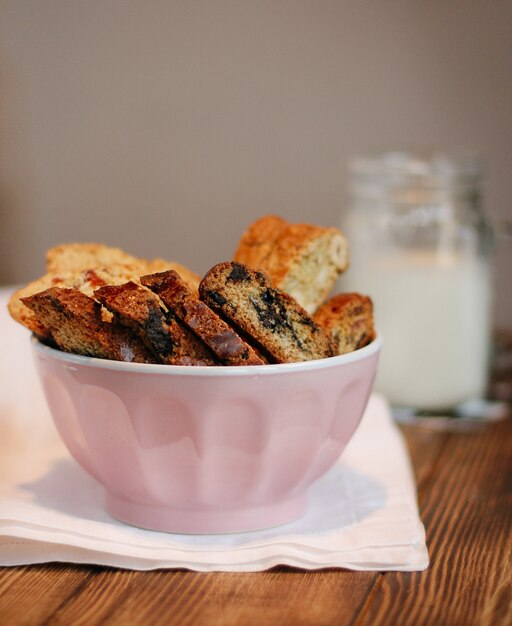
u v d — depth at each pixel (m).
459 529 0.46
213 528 0.43
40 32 1.02
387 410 0.57
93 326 0.41
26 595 0.40
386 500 0.46
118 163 1.04
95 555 0.42
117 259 0.47
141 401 0.40
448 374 0.62
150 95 1.01
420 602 0.40
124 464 0.42
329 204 0.99
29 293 0.43
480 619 0.39
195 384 0.40
